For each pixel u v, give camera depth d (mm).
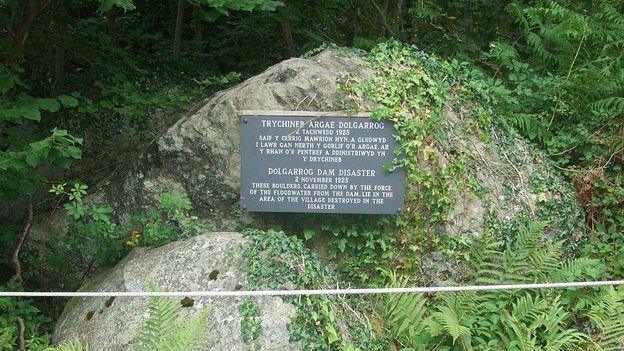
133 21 5812
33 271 3816
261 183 3465
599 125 4199
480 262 3393
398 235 3520
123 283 3189
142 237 3570
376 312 3312
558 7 4516
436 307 3230
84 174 4488
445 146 3586
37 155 3064
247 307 2844
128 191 3742
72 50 4438
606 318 3113
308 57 3900
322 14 6094
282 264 3021
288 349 2744
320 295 2951
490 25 5977
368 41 5387
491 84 4148
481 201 3555
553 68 4988
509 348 3008
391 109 3463
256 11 5645
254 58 5805
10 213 4004
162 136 3697
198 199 3613
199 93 4977
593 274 3303
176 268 3123
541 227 3414
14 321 3354
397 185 3449
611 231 3795
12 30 3754
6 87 3387
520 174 3713
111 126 4676
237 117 3557
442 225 3514
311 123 3443
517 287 2668
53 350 2762
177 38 5488
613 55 4543
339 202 3455
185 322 2650
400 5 6016
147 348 2621
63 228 3820
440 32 5820
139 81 5090
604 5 4633
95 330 3055
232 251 3100
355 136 3449
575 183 3939
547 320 3053
